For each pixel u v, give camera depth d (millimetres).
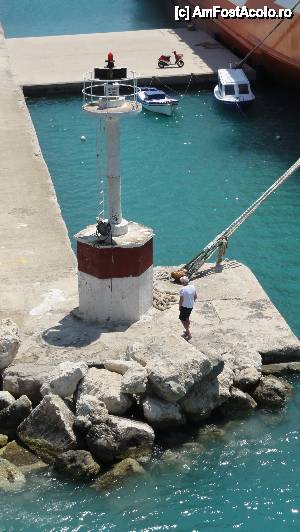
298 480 17703
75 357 20125
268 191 25594
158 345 19531
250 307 22594
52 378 18875
